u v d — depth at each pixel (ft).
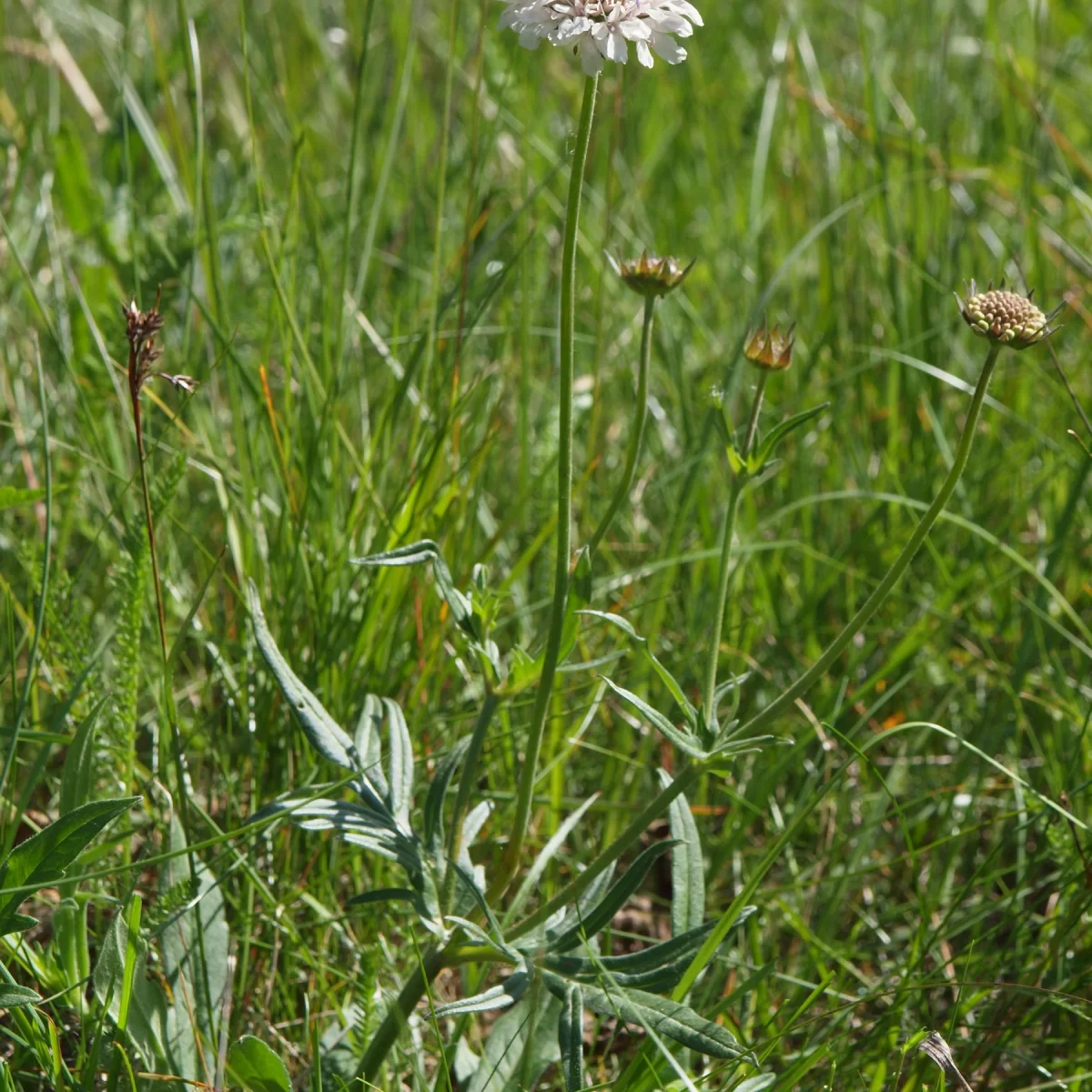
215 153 3.09
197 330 2.69
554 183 3.44
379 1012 2.16
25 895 2.05
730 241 3.38
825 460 2.86
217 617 2.50
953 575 2.68
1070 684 2.56
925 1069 2.20
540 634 2.55
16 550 2.48
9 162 2.87
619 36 2.02
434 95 3.85
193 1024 2.13
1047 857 2.33
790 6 3.75
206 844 2.08
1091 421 2.74
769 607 2.63
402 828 2.16
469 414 2.70
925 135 3.46
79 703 2.28
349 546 2.42
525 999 2.22
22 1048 2.11
